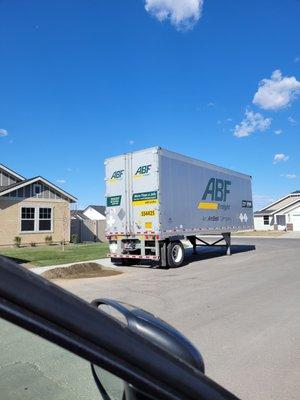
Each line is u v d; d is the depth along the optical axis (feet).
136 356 4.02
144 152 48.67
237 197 67.00
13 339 4.78
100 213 225.56
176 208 50.34
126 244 50.37
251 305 27.07
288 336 19.98
